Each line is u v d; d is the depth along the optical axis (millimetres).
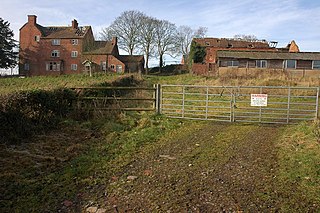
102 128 10102
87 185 5352
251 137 9422
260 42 62375
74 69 56156
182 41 68812
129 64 59781
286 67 39531
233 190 5168
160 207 4508
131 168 6324
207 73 46125
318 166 6199
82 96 12750
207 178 5750
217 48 53812
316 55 40281
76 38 55938
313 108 15453
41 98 10039
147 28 61438
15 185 5227
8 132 7848
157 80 38281
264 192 5086
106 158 6934
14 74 55281
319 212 4391
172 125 11156
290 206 4570
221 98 18766
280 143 8500
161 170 6211
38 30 56562
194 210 4418
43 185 5285
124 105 13984
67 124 10219
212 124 11820
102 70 55469
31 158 6715
